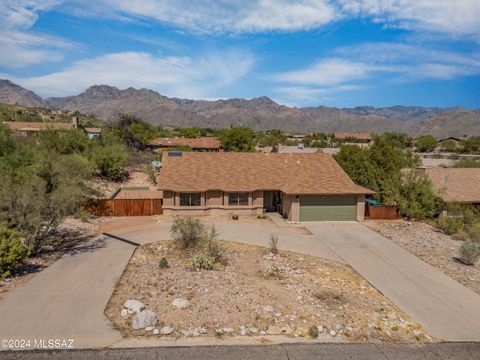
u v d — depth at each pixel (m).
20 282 13.99
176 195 27.94
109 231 22.97
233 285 14.27
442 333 11.90
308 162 32.12
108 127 68.88
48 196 18.30
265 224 26.55
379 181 31.20
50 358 9.30
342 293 14.51
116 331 10.62
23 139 35.09
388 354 10.38
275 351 10.11
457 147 96.31
